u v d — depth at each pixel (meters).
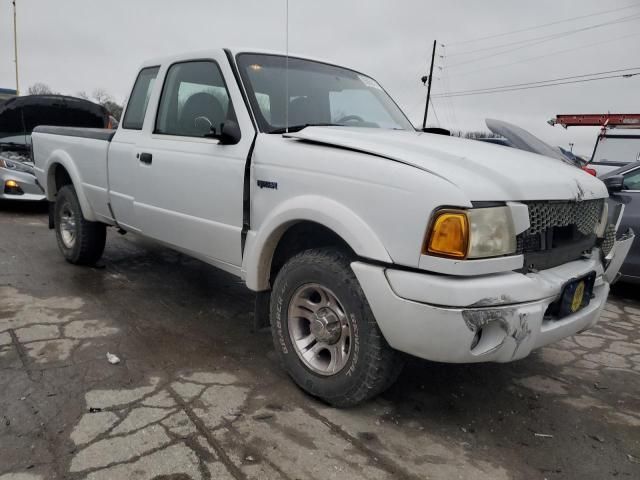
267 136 3.06
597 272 2.92
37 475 2.16
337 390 2.71
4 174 8.27
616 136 13.01
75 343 3.46
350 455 2.41
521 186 2.41
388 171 2.41
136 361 3.25
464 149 2.77
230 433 2.52
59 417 2.57
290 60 3.76
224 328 3.88
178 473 2.21
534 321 2.36
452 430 2.69
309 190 2.72
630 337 4.20
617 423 2.86
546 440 2.66
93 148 4.64
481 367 3.46
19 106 8.51
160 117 3.93
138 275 5.12
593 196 2.83
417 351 2.36
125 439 2.42
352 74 4.21
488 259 2.27
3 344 3.38
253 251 3.02
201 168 3.41
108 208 4.57
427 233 2.28
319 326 2.78
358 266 2.48
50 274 5.00
